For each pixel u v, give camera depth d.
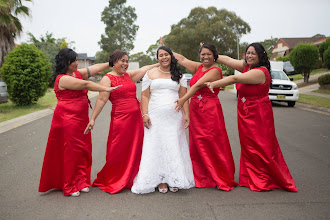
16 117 10.27
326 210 3.05
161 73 3.69
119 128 3.69
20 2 13.25
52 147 3.59
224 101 14.90
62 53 3.51
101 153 5.58
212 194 3.54
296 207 3.12
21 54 12.56
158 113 3.59
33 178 4.27
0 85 12.12
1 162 5.11
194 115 3.88
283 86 12.36
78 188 3.61
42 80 13.05
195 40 46.19
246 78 3.47
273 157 3.62
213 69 3.70
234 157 5.21
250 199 3.36
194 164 3.95
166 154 3.57
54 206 3.27
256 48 3.62
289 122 8.72
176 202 3.32
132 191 3.63
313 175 4.20
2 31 13.82
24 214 3.08
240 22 48.91
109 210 3.14
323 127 7.91
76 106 3.55
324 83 18.47
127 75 3.84
